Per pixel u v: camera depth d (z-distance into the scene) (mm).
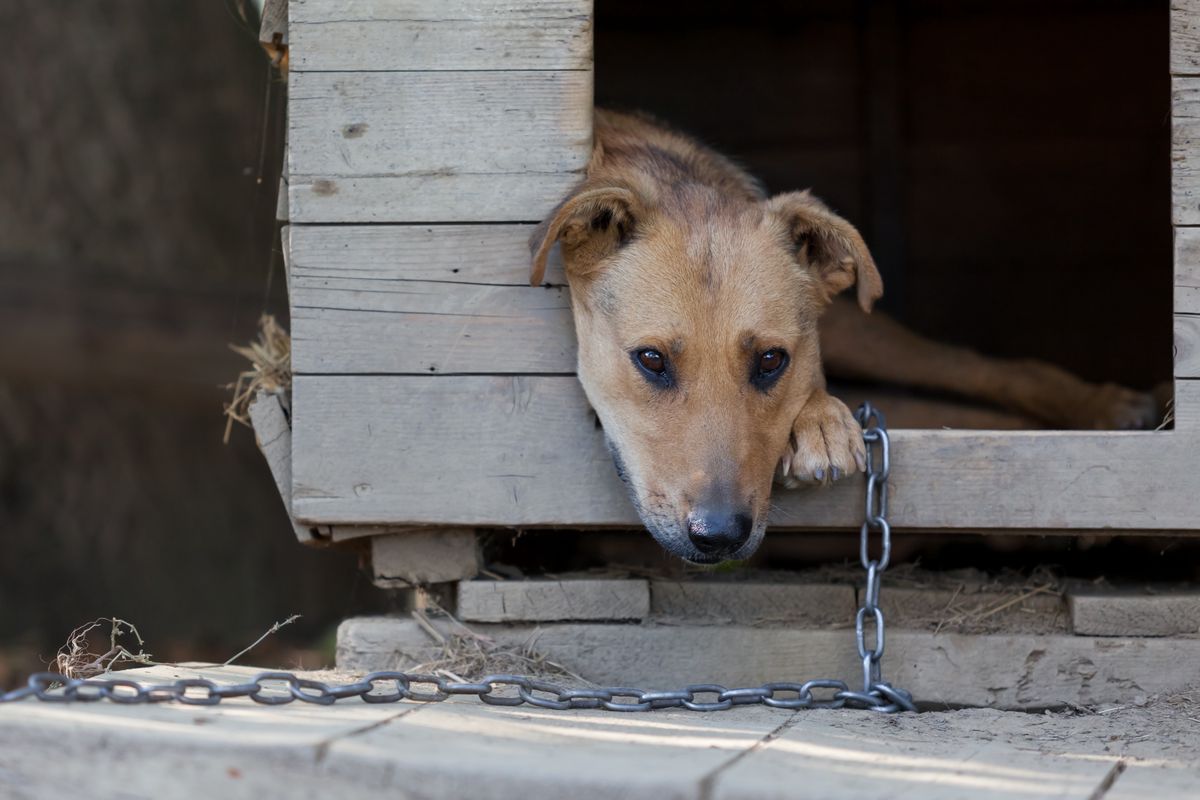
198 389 8109
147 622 8180
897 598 3990
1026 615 3949
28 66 8055
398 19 3809
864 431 3742
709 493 3402
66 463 8352
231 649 7773
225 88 8125
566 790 2430
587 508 3855
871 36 7270
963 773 2650
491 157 3824
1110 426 5297
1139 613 3811
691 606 4059
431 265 3850
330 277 3854
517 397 3857
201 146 8195
